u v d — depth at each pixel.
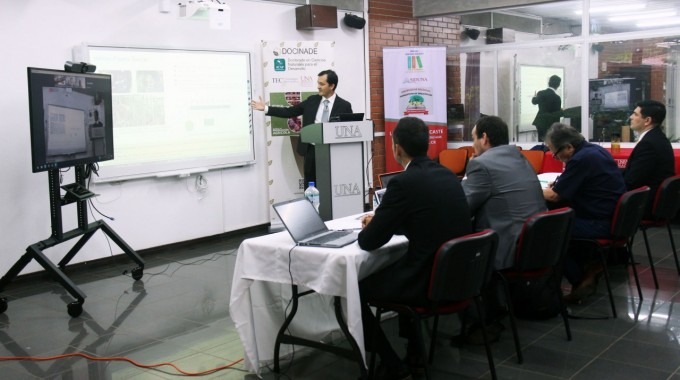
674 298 4.16
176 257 5.75
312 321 3.35
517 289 3.78
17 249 4.98
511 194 3.35
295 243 2.94
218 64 6.30
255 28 6.67
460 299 2.77
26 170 5.01
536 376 3.02
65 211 5.27
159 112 5.84
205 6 5.66
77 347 3.60
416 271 2.72
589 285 4.08
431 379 3.00
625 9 7.21
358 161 4.84
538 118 7.98
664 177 4.59
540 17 7.81
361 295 2.89
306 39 7.23
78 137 4.54
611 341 3.45
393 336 3.63
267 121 6.71
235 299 3.07
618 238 3.89
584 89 7.58
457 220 2.81
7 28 4.85
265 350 3.21
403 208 2.70
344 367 3.18
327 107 5.91
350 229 3.26
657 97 7.12
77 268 5.35
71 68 4.54
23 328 3.95
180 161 6.02
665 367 3.09
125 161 5.60
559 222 3.27
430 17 8.63
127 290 4.71
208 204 6.35
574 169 3.93
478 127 3.51
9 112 4.89
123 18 5.57
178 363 3.32
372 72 8.12
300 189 7.04
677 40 6.91
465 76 8.52
